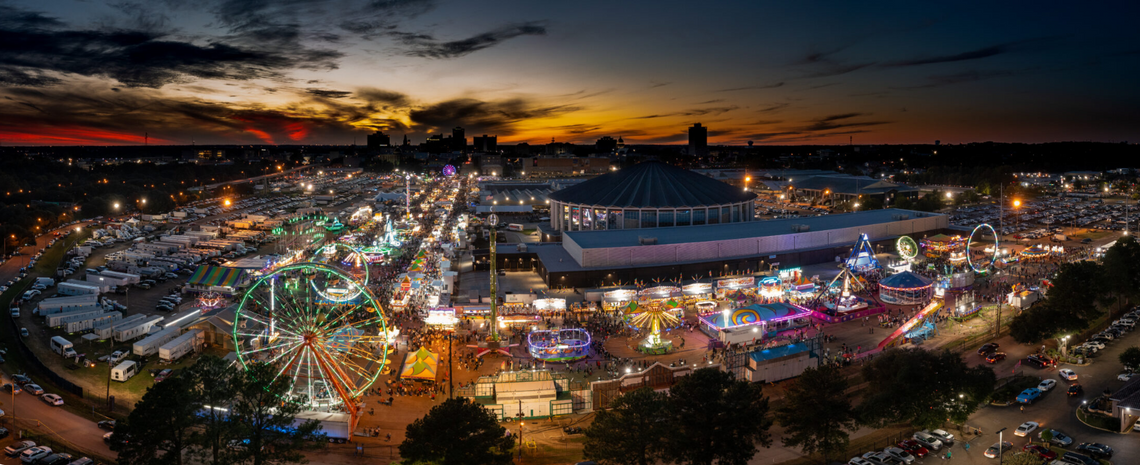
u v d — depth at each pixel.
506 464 73.94
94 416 94.56
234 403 77.69
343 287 149.50
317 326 102.19
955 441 87.50
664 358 117.50
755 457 85.25
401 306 146.75
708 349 122.19
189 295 161.38
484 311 138.50
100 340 125.94
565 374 110.56
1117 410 89.56
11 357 118.38
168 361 114.81
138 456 71.25
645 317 122.44
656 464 81.38
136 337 127.62
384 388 105.94
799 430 82.81
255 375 76.75
